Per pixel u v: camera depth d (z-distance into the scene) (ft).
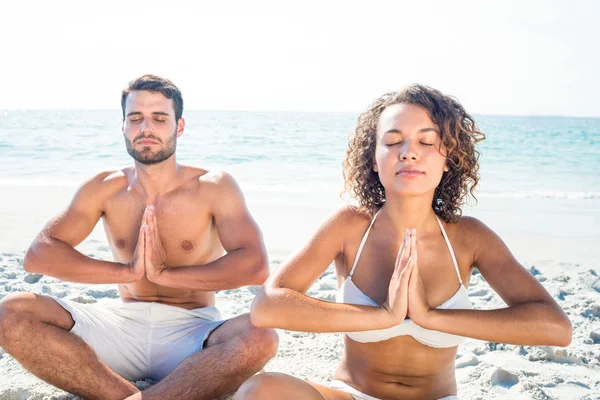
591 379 11.18
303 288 8.41
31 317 9.23
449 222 8.80
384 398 8.20
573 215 28.55
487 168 54.65
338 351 12.39
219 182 11.12
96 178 11.41
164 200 11.00
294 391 6.88
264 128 107.14
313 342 12.94
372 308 7.73
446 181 8.74
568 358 12.10
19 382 10.10
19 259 18.24
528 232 24.17
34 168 47.21
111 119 126.82
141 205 11.06
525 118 286.66
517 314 7.67
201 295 11.09
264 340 9.28
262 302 8.00
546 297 7.98
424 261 8.54
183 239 10.98
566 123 202.90
